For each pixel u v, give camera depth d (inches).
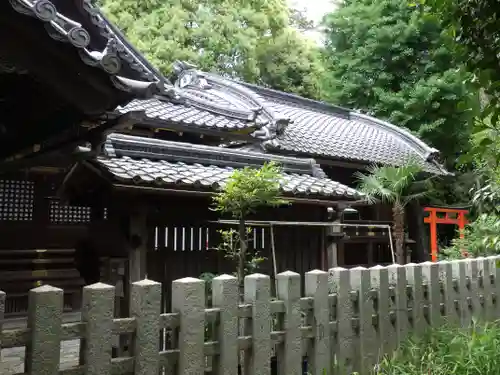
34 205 285.0
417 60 717.9
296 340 145.6
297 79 884.6
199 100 364.8
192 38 728.3
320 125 586.9
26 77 152.4
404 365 160.4
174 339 121.5
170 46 677.3
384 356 172.4
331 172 488.4
